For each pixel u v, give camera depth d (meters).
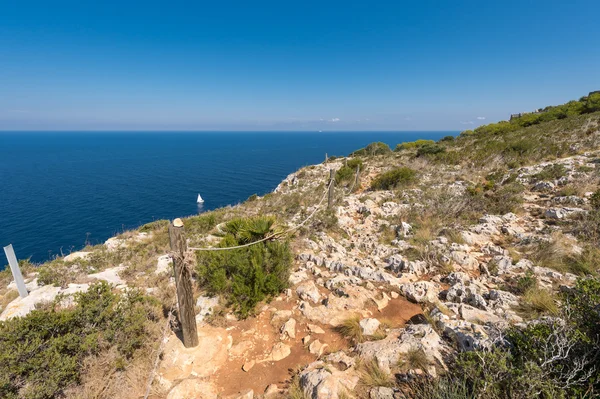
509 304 4.42
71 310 4.50
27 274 8.25
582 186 9.18
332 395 3.16
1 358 3.18
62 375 3.43
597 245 5.79
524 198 9.65
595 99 31.45
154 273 7.14
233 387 3.80
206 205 45.97
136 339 4.24
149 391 3.68
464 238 7.01
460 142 29.83
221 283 5.43
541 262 5.54
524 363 2.72
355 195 13.84
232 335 4.73
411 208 9.73
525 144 17.48
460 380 3.02
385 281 5.67
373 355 3.70
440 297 5.14
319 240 8.16
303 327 4.73
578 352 2.86
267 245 6.17
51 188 58.41
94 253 9.53
